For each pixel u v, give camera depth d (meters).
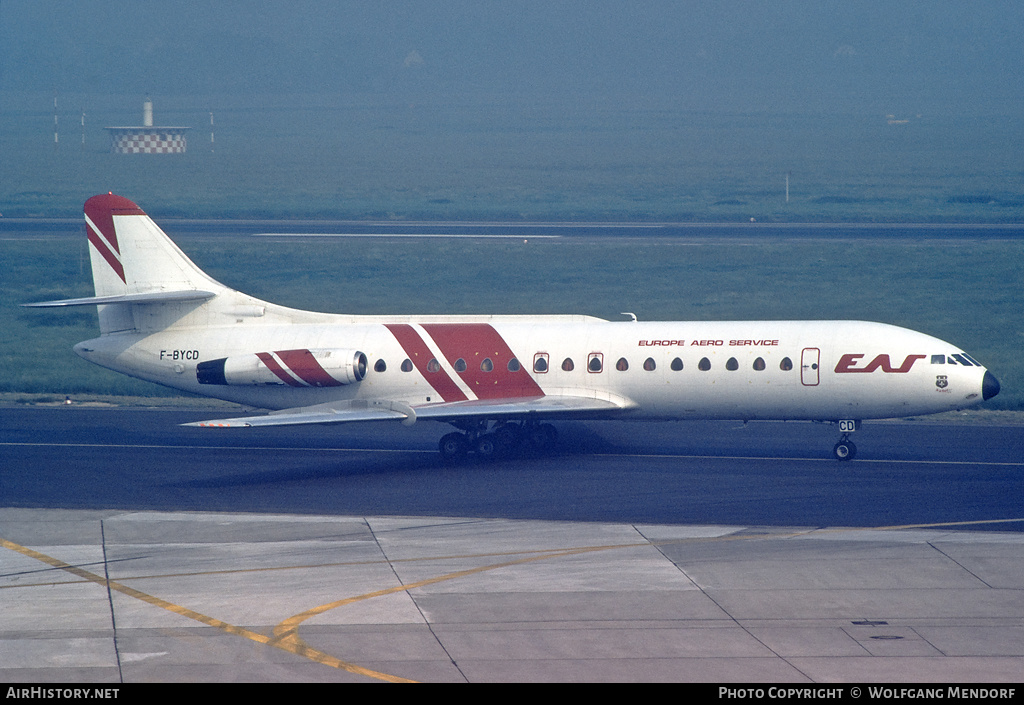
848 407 148.50
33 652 87.00
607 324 159.25
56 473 149.00
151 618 94.31
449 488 139.50
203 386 168.50
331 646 87.81
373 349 162.12
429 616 94.12
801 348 149.00
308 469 151.00
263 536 119.06
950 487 136.00
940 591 98.81
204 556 112.06
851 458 151.25
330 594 99.88
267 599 98.75
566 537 117.25
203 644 88.44
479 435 157.00
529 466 151.12
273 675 82.31
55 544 116.62
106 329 172.50
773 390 149.75
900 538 115.00
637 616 93.62
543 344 157.62
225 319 168.62
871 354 146.62
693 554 110.50
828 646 86.88
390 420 150.25
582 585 101.56
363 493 137.50
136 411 194.25
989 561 106.88
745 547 112.62
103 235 169.88
